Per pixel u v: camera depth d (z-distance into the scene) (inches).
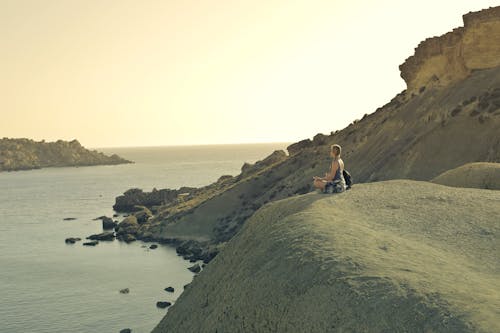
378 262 604.4
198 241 4436.5
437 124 3240.7
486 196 906.7
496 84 3102.9
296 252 684.7
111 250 4296.3
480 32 3353.8
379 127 4119.1
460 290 526.3
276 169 5246.1
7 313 2659.9
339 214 815.1
